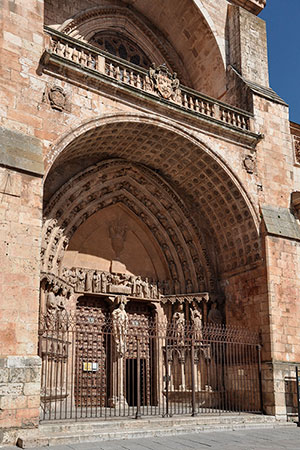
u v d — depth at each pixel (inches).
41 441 471.2
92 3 956.6
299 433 609.6
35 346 522.3
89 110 655.8
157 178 869.8
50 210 738.8
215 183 838.5
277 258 806.5
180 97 768.9
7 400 488.1
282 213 849.5
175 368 837.8
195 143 775.1
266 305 778.8
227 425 631.2
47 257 721.0
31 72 611.2
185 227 888.3
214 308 863.7
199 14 959.6
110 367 789.9
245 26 968.9
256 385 761.6
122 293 830.5
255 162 848.3
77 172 779.4
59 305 730.2
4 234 532.4
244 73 932.0
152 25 1034.1
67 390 728.3
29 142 582.9
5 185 545.3
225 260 884.6
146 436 542.3
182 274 884.6
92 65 735.1
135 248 887.1
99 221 855.1
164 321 867.4
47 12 893.8
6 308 514.6
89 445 473.7
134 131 735.1
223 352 807.7
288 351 769.6
